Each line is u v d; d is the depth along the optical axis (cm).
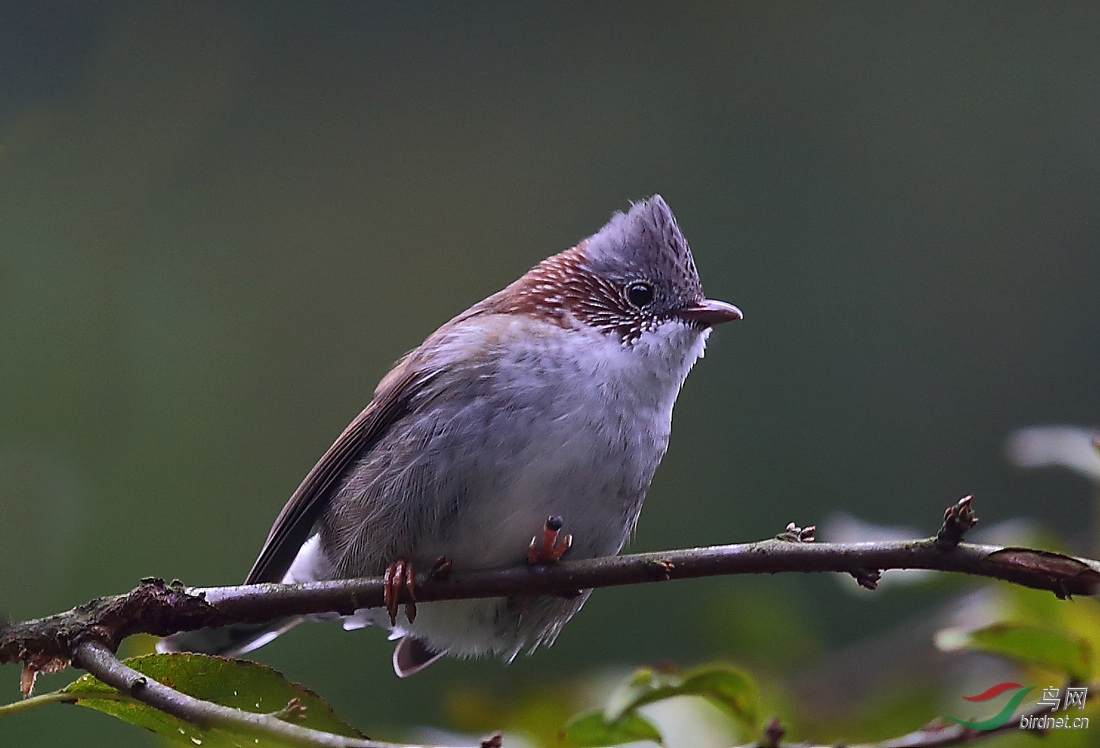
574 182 1587
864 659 840
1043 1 1545
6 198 1388
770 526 1333
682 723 627
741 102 1587
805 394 1402
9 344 1341
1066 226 1472
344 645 1212
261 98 1552
